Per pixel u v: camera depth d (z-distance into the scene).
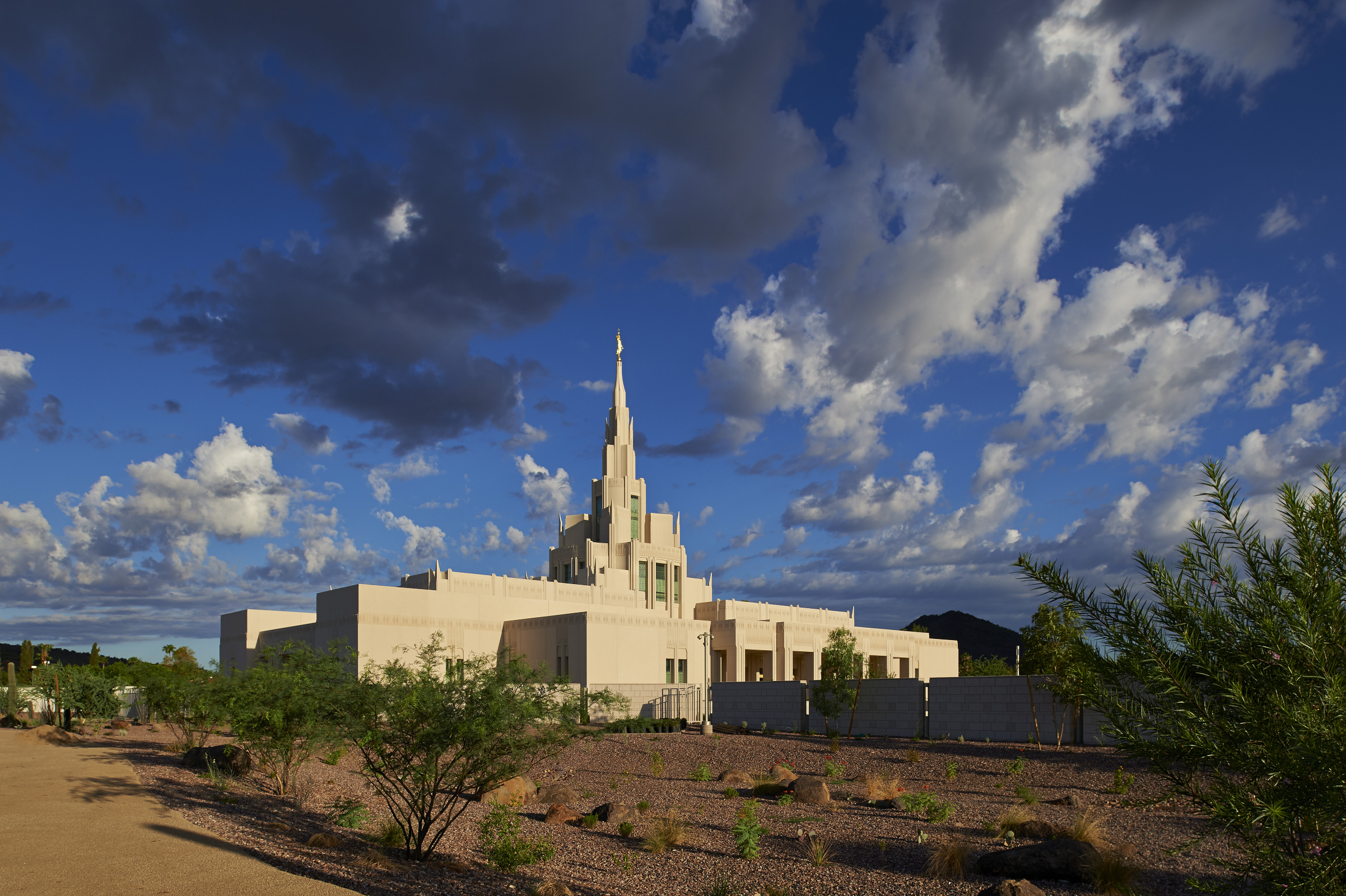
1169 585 7.30
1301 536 6.90
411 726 15.91
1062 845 14.51
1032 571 7.71
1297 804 6.34
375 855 15.67
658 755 32.78
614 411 107.56
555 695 16.95
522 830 19.83
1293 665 6.64
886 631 96.81
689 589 102.50
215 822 18.17
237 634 83.00
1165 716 7.17
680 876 15.19
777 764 30.16
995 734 39.22
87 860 13.83
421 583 77.75
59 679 52.09
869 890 14.02
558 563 101.19
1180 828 18.86
